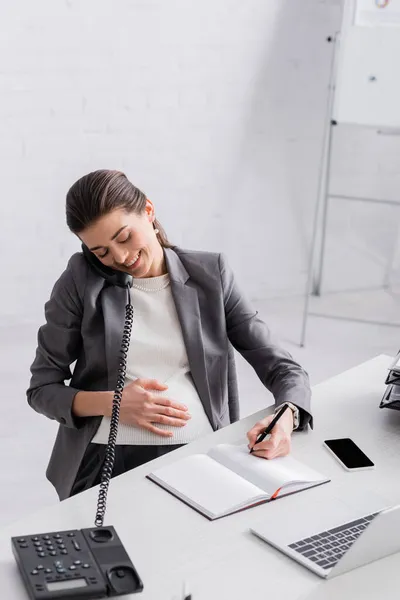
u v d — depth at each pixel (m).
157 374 1.70
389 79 3.56
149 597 1.11
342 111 3.69
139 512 1.31
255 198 4.02
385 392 1.70
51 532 1.20
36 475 2.62
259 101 3.88
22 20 3.33
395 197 4.27
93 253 1.63
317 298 4.26
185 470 1.41
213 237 3.99
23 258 3.62
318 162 4.11
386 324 3.94
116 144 3.65
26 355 3.42
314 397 1.75
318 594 1.13
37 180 3.54
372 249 4.34
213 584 1.14
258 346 1.79
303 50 3.89
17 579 1.14
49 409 1.65
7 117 3.42
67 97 3.50
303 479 1.39
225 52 3.73
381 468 1.47
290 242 4.19
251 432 1.52
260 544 1.24
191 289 1.74
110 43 3.50
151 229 1.68
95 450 1.65
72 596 1.08
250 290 4.16
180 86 3.69
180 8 3.59
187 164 3.81
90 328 1.67
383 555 1.21
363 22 3.57
